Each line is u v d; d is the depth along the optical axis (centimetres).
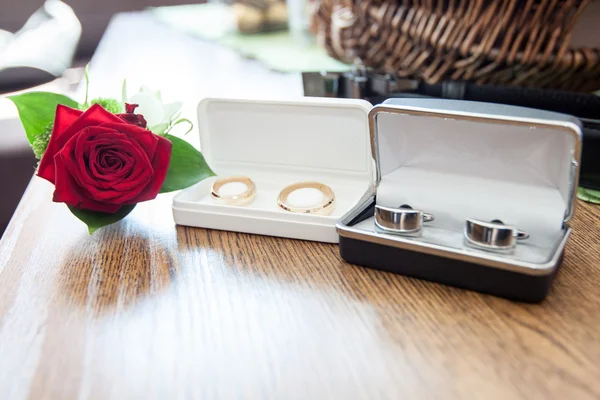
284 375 19
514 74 32
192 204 27
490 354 20
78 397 19
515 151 22
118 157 25
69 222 29
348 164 29
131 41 74
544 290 21
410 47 35
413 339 20
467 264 22
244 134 30
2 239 28
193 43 70
